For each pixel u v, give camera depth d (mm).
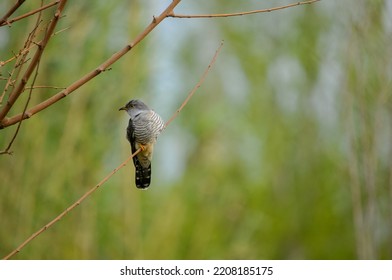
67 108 13203
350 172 15055
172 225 15992
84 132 13383
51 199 13234
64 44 12508
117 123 13977
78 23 12508
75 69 12969
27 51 5812
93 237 13742
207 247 16891
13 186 12664
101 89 13641
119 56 6109
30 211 12828
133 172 14367
